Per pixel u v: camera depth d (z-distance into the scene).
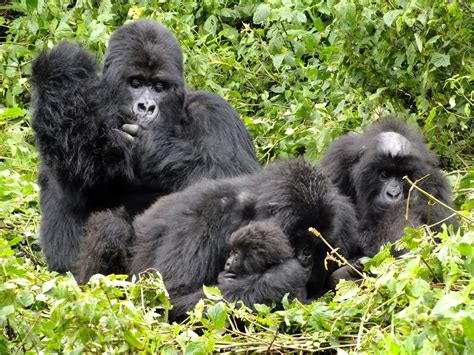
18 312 10.64
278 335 11.00
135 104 14.69
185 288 12.09
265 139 16.92
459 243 10.49
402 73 16.28
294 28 18.11
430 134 15.89
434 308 9.28
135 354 10.34
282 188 12.22
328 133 16.02
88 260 12.86
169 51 14.91
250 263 11.72
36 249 15.64
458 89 15.36
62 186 14.46
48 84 14.25
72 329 10.02
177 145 14.73
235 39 18.92
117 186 14.72
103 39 17.44
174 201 13.05
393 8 16.19
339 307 11.12
